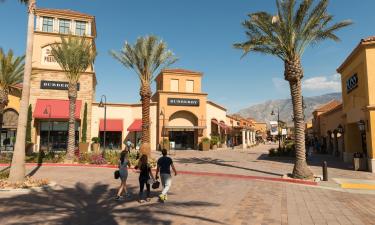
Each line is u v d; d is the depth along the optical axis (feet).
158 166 34.27
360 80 70.59
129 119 142.72
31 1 46.47
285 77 57.72
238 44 59.98
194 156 109.50
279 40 56.75
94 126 134.82
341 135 99.09
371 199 38.68
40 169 66.64
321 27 57.21
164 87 149.59
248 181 52.11
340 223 26.48
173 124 150.20
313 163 82.69
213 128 167.84
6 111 122.93
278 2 56.49
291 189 44.80
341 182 50.85
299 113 55.47
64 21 128.77
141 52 82.28
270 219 27.20
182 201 34.58
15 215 27.71
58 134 125.80
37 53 124.57
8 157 82.94
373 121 64.13
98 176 56.54
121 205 32.32
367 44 66.64
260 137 315.37
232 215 28.32
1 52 89.81
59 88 125.08
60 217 27.17
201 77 155.84
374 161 63.21
